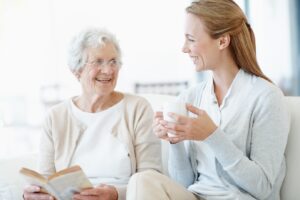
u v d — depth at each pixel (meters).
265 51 5.35
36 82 5.81
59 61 5.80
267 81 1.53
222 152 1.37
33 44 5.80
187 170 1.64
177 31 5.41
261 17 5.33
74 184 1.42
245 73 1.56
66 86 5.78
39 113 5.79
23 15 5.75
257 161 1.42
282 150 1.44
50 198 1.50
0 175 1.79
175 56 5.45
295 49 5.33
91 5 5.64
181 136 1.37
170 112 1.36
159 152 1.79
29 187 1.51
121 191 1.58
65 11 5.73
